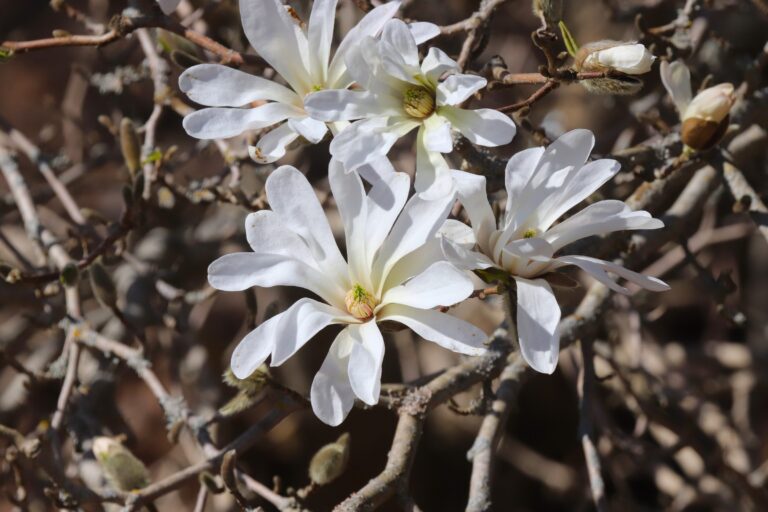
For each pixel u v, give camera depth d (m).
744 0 1.23
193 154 1.24
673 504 1.35
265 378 0.94
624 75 0.88
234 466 0.92
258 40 0.90
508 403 0.98
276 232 0.87
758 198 1.03
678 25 1.07
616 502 1.50
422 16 1.35
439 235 0.86
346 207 0.87
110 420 1.28
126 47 1.49
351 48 0.86
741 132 1.07
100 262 1.06
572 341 1.03
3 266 1.01
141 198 1.04
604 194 1.07
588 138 0.86
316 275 0.87
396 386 0.96
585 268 0.85
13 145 1.33
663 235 1.07
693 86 1.07
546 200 0.86
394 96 0.87
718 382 1.48
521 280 0.86
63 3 1.10
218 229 1.45
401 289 0.85
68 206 1.16
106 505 1.08
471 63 1.01
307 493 0.97
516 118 0.98
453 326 0.85
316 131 0.87
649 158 1.03
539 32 0.88
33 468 1.27
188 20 1.16
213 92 0.89
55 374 1.10
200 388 1.45
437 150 0.85
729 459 1.31
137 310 1.27
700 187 1.08
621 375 1.15
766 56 1.05
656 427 1.31
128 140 1.05
